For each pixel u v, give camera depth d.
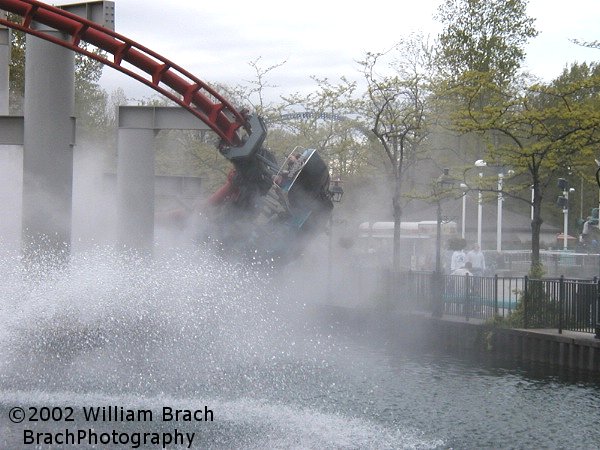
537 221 29.55
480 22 55.56
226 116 27.89
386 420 16.83
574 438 15.84
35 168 25.48
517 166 31.42
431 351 26.44
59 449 13.97
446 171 34.56
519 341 25.30
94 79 52.81
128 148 27.56
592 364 22.73
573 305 25.41
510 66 54.69
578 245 64.50
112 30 25.09
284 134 50.62
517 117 30.36
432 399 18.92
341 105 48.53
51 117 25.52
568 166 31.44
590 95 36.44
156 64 25.92
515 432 16.20
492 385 20.72
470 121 31.30
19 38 47.94
